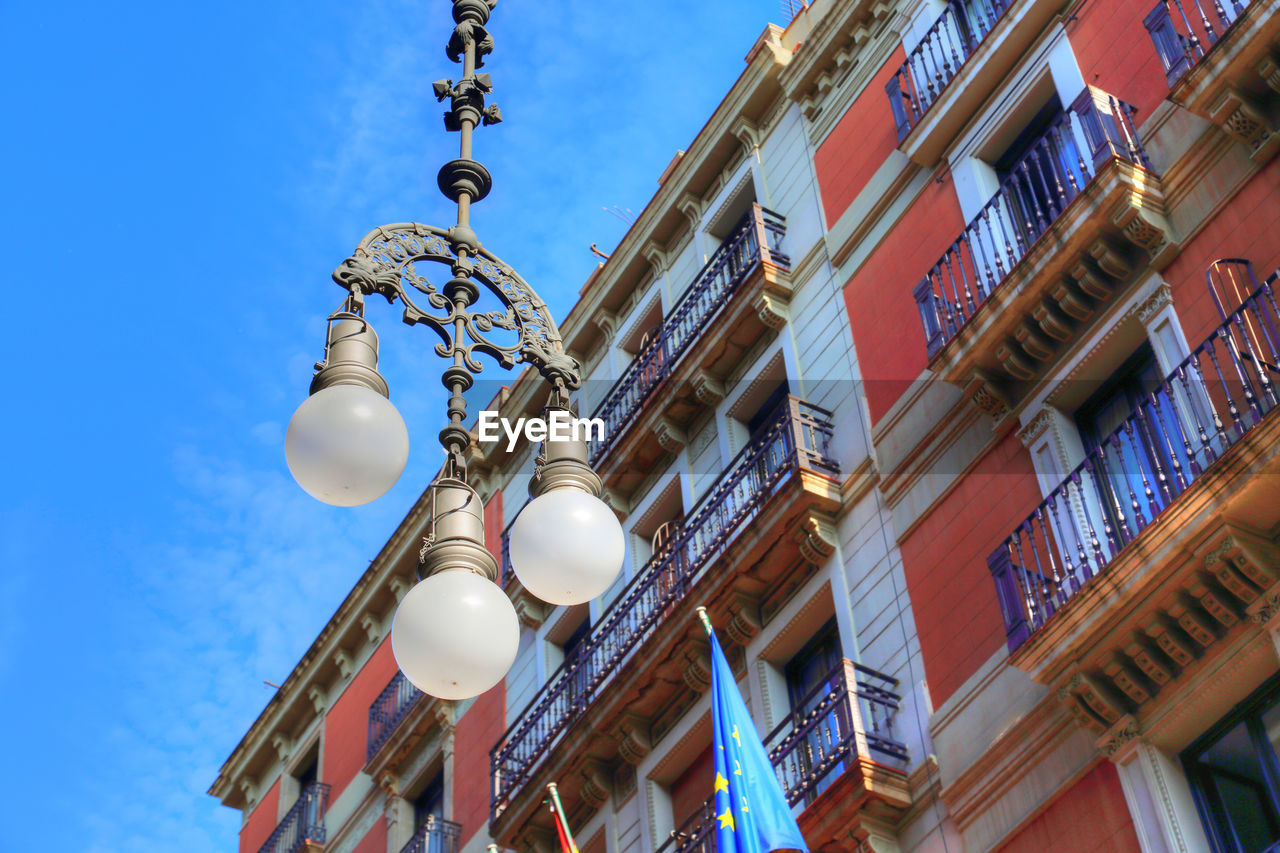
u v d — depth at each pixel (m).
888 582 16.77
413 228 8.12
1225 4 14.99
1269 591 11.84
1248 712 12.38
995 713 14.53
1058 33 17.34
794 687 17.97
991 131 17.86
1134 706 12.97
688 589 18.91
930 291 17.00
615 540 7.49
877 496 17.56
